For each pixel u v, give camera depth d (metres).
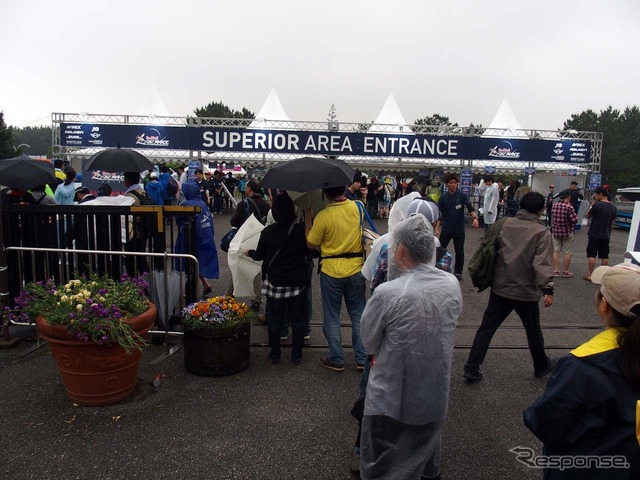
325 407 4.00
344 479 3.09
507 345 5.55
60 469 3.13
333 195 4.54
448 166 21.05
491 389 4.44
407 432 2.46
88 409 3.90
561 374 1.85
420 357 2.37
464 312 6.91
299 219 5.48
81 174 17.48
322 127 20.33
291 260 4.70
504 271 4.35
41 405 3.95
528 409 1.96
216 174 20.34
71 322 3.64
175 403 4.03
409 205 3.97
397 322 2.37
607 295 1.86
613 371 1.75
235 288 5.89
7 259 5.30
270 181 4.33
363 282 4.61
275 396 4.18
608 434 1.76
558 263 10.57
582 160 21.03
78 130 19.48
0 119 52.78
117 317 3.76
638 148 89.25
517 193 19.81
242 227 5.96
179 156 20.06
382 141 20.22
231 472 3.14
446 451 3.45
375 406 2.44
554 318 6.69
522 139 20.69
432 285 2.42
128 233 5.36
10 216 5.34
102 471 3.12
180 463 3.22
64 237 5.35
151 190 12.65
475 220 8.53
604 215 8.88
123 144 19.58
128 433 3.56
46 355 4.95
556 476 1.88
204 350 4.48
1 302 5.07
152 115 19.66
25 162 6.66
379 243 3.55
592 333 6.05
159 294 5.27
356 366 4.75
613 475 1.73
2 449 3.34
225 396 4.16
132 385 4.11
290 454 3.34
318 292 7.86
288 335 5.72
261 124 20.19
